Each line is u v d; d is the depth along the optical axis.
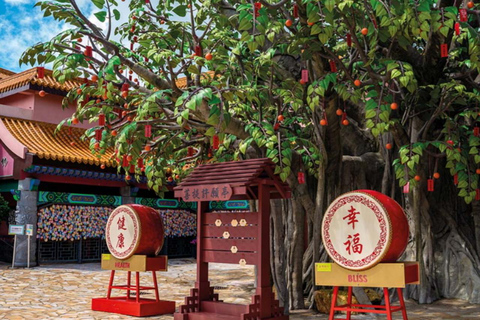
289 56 10.89
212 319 7.98
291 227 10.33
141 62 9.15
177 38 9.70
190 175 8.73
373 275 6.35
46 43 7.68
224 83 8.66
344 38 9.44
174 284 13.83
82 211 17.89
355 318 8.84
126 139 9.21
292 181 9.42
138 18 9.88
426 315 9.12
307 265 10.42
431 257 10.80
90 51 7.53
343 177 10.88
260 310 7.75
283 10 8.27
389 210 6.34
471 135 9.10
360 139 12.02
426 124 9.65
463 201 11.39
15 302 10.33
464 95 9.47
